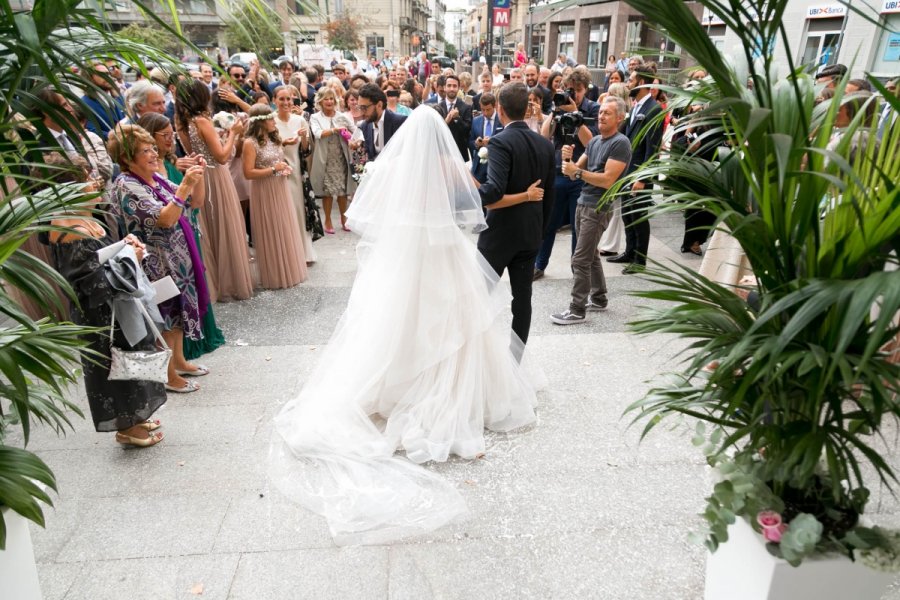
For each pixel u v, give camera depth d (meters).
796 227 1.52
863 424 1.65
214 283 4.96
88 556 2.35
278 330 4.48
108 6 1.54
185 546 2.40
